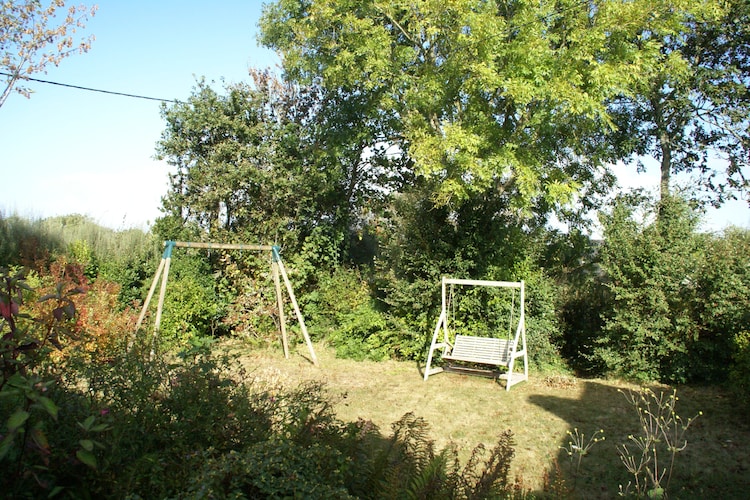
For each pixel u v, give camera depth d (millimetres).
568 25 10773
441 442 6723
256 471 2502
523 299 9734
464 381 9922
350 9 11547
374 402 8422
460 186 9930
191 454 2785
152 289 9156
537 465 5980
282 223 14164
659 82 14328
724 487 5402
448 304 11234
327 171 14719
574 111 9539
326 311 13312
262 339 12547
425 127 11305
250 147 14422
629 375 10219
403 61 11516
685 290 9953
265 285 13008
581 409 8172
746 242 10102
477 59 10016
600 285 12148
